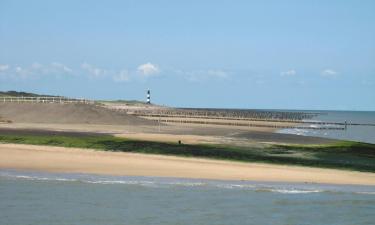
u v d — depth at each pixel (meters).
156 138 57.12
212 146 50.78
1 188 30.06
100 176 34.19
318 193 30.25
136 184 31.81
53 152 43.75
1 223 22.88
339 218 24.64
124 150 45.91
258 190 30.70
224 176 34.78
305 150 51.06
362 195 29.89
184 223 23.31
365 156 48.53
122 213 24.66
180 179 33.59
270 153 47.53
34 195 28.34
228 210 25.77
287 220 24.11
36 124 73.50
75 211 25.05
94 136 56.69
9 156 41.31
